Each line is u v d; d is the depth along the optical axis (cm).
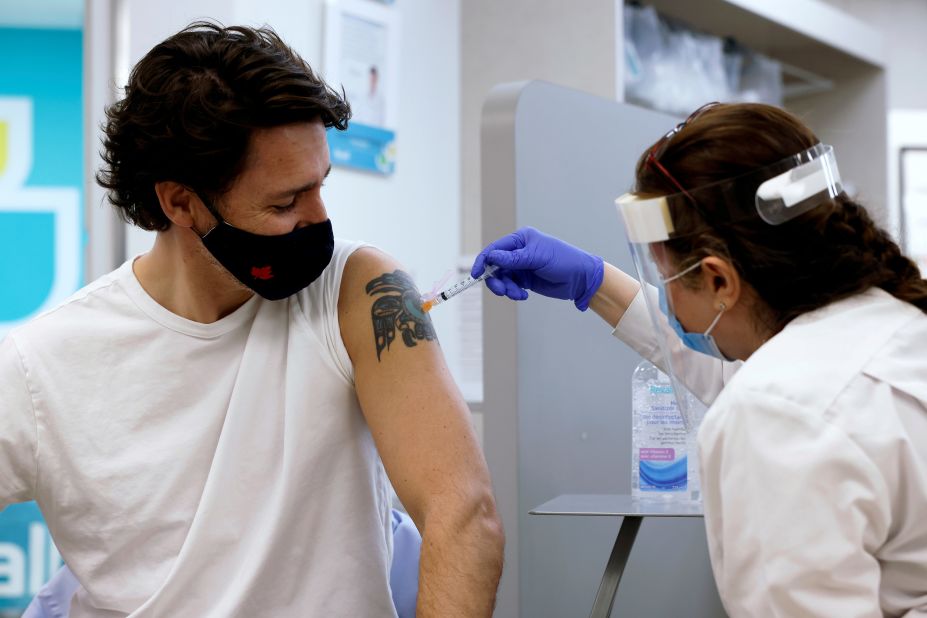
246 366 144
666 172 117
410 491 134
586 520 210
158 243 147
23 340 147
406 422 136
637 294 169
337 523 144
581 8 351
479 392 309
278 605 141
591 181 215
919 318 114
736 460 107
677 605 236
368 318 142
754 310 118
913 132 499
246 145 130
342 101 142
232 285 144
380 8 346
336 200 334
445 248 377
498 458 194
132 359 145
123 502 142
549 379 201
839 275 114
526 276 171
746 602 108
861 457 101
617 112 223
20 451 144
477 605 127
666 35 377
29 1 340
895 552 106
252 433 143
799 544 101
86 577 146
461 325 316
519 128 196
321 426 142
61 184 341
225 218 135
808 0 412
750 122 114
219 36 136
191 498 143
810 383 106
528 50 364
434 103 371
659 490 170
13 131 341
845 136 472
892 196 494
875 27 532
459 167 383
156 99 133
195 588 140
